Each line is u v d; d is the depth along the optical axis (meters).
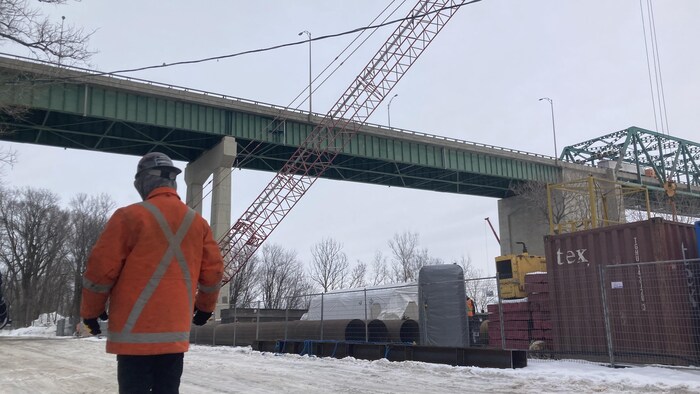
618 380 9.91
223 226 43.56
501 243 64.50
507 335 15.87
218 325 27.08
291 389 9.75
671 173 72.62
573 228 20.27
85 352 19.69
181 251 3.55
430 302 16.03
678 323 11.53
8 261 67.00
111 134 43.44
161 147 47.28
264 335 22.73
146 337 3.33
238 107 44.12
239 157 48.84
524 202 62.00
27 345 25.45
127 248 3.43
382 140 50.41
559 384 9.98
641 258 12.26
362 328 18.70
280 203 45.03
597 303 12.87
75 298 65.31
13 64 19.66
